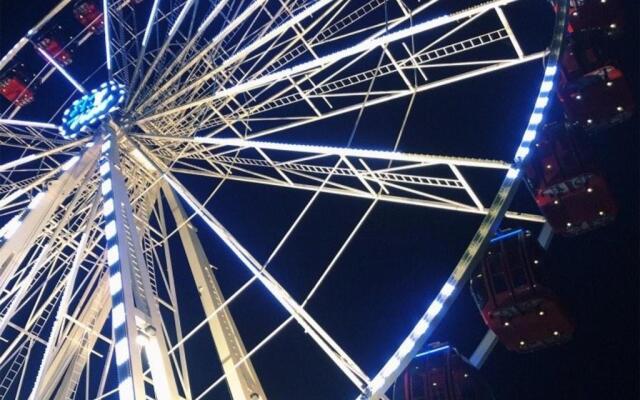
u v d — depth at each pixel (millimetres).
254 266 20781
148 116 23672
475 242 16859
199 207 21781
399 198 21469
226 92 22984
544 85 19219
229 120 24906
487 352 20984
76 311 22672
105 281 22797
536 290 19422
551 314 19562
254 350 19750
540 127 18438
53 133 25391
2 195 24219
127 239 16922
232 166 24781
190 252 23234
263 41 23469
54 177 23938
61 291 22609
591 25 22453
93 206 20344
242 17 23828
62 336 22031
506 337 20078
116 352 14086
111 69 24688
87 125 23156
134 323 14758
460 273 16406
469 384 18547
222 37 23703
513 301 19594
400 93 23344
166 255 23781
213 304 21781
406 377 19031
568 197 21047
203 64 24938
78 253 19719
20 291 19406
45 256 20047
